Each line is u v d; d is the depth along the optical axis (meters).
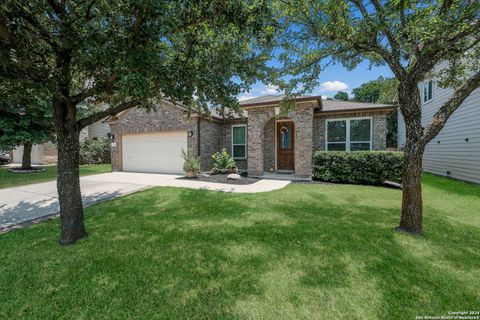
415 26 3.12
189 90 3.77
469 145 9.48
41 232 4.21
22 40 2.45
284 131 12.21
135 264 3.10
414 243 3.64
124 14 2.65
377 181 8.45
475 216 4.95
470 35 3.56
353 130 10.89
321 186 8.39
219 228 4.37
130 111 13.18
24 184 8.98
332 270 2.92
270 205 5.89
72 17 2.75
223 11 2.75
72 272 2.91
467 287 2.56
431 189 7.98
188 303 2.36
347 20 3.80
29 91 3.21
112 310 2.27
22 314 2.22
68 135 3.71
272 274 2.85
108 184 8.98
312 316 2.17
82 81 4.32
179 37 3.50
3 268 3.00
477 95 9.00
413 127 4.00
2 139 10.33
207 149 12.25
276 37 4.17
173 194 7.16
